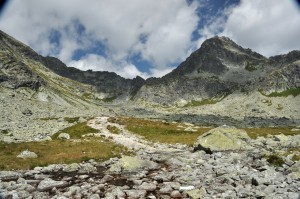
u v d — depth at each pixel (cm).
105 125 7962
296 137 5475
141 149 4428
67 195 2023
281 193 1798
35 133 6125
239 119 19100
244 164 2889
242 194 1814
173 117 19112
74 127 7238
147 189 2162
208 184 2175
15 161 3120
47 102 18412
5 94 16325
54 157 3388
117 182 2441
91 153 3644
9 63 19612
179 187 2138
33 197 1994
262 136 5934
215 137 4116
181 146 4850
